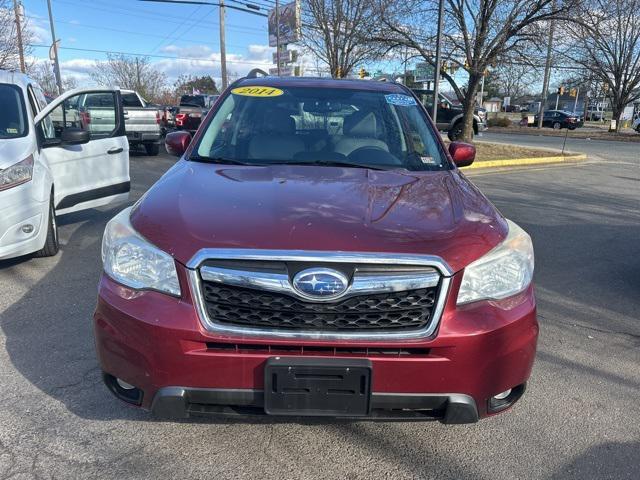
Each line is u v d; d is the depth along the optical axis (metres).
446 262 2.16
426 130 3.70
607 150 22.34
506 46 15.26
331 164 3.24
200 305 2.14
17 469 2.38
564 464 2.53
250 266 2.11
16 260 5.34
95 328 2.32
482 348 2.16
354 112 3.72
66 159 5.63
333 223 2.26
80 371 3.21
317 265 2.10
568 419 2.88
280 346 2.12
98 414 2.79
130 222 2.41
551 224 7.68
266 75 4.58
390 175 3.04
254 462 2.48
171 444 2.58
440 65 16.02
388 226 2.28
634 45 41.69
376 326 2.13
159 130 15.29
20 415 2.77
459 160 3.79
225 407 2.23
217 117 3.66
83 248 5.80
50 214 5.23
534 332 2.34
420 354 2.14
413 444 2.65
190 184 2.72
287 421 2.26
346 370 2.08
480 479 2.42
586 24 14.11
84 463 2.43
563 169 14.84
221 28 28.11
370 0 17.39
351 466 2.47
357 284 2.09
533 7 14.54
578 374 3.38
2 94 5.17
